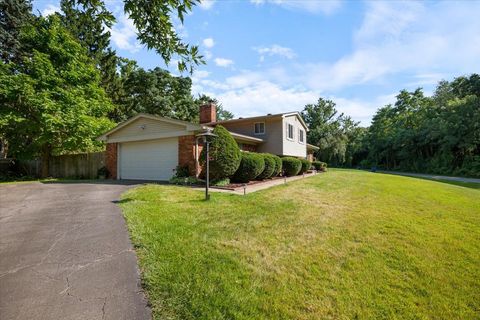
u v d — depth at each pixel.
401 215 5.55
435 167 28.64
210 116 18.00
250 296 2.39
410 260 3.26
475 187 13.57
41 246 3.50
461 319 2.20
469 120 24.92
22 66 15.58
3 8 18.20
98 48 22.97
